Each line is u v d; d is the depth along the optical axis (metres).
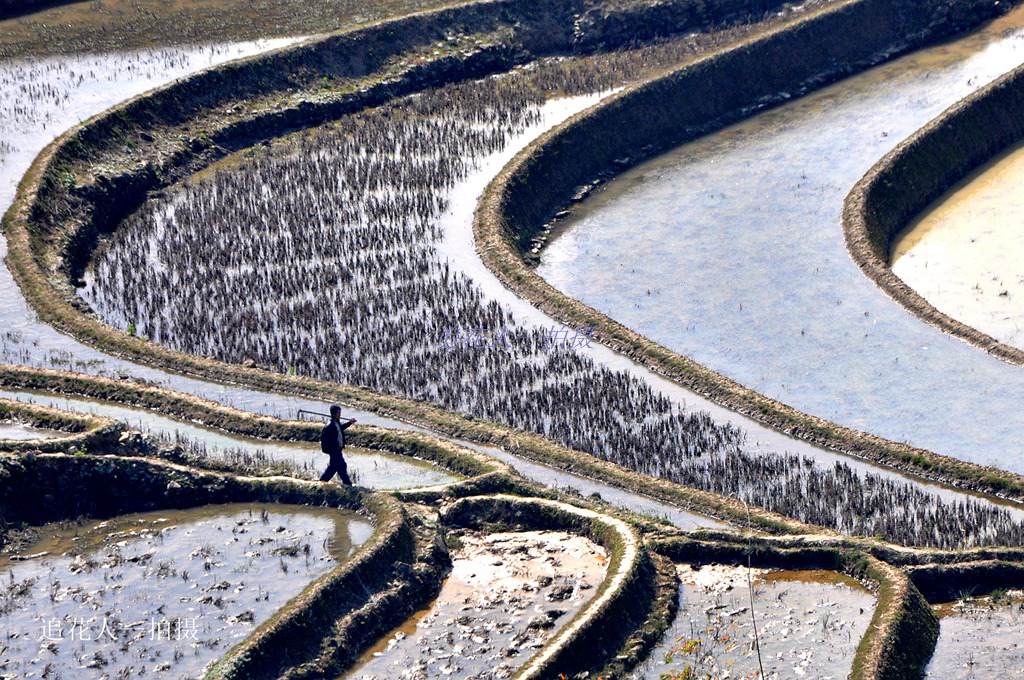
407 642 66.88
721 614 69.81
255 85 153.12
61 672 62.72
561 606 69.44
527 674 62.78
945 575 72.75
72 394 94.00
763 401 94.81
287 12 172.62
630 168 147.00
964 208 136.12
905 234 131.25
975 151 146.75
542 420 92.62
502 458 87.75
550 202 137.12
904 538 78.06
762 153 147.00
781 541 75.38
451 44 168.38
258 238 122.88
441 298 111.44
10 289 110.00
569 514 77.88
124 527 76.88
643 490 83.50
